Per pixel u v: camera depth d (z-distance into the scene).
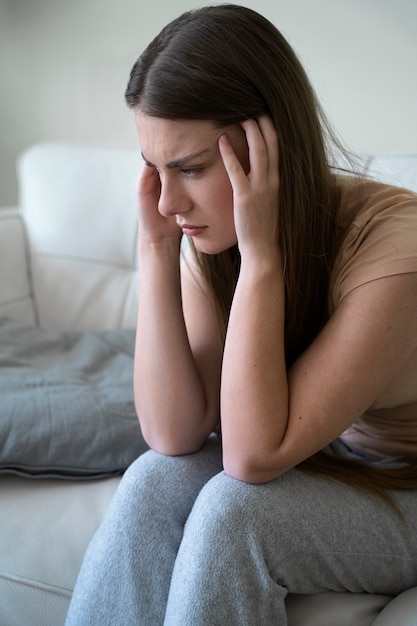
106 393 1.33
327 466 0.93
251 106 0.85
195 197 0.89
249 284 0.90
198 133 0.84
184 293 1.12
